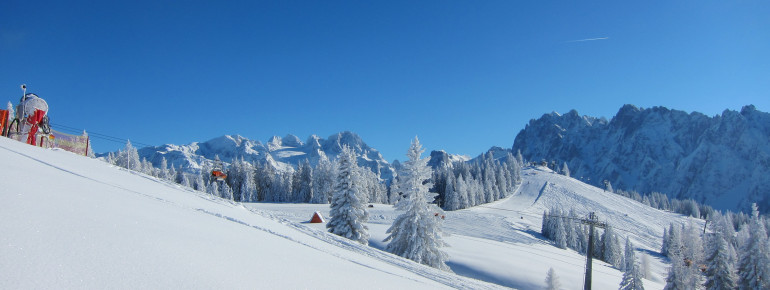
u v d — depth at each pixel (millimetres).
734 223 154250
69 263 2625
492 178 152500
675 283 46875
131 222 4297
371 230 54938
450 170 132625
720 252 45625
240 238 5707
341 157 36000
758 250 43219
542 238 85250
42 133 15992
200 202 11531
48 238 2951
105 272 2666
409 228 28312
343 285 4309
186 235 4504
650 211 149375
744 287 43562
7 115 14594
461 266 43875
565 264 54469
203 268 3330
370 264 8281
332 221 34719
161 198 8875
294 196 118000
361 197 35250
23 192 4059
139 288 2582
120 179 10430
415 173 28922
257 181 121688
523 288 40250
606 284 46312
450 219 93438
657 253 95438
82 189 5691
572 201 146375
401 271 9070
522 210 124062
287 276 3910
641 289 41969
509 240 74250
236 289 3074
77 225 3479
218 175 59281
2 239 2664
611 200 154875
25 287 2109
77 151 17844
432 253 28344
